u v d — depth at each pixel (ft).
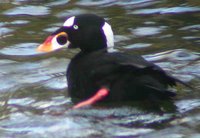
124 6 57.77
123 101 40.01
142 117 38.99
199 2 57.77
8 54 49.29
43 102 41.52
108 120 38.78
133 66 38.86
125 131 37.35
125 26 53.57
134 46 49.80
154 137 36.55
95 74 40.37
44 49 43.86
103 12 56.49
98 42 43.32
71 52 49.73
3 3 58.95
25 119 39.34
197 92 41.96
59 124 38.45
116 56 40.52
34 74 45.96
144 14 55.93
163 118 38.75
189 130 37.27
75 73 41.83
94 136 36.96
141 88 39.45
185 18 54.75
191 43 50.03
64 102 41.34
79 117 39.19
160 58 47.62
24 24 54.39
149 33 52.08
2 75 45.80
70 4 58.29
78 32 43.32
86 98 41.45
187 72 45.09
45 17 55.67
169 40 50.72
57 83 44.39
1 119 39.58
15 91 43.34
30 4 58.49
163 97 40.01
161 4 57.93
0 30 53.31
